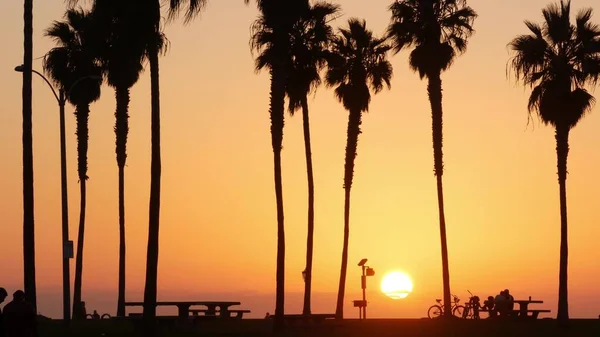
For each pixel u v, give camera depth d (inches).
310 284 2497.5
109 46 2615.7
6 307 1236.5
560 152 2301.9
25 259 1616.6
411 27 2513.5
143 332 1754.4
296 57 2320.4
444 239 2493.8
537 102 2313.0
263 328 2009.1
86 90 2699.3
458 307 2546.8
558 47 2317.9
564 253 2244.1
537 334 1871.3
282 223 2018.9
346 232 2669.8
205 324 2103.8
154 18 1779.0
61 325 2110.0
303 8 2096.5
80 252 2701.8
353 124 2684.5
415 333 1841.8
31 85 1640.0
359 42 2691.9
